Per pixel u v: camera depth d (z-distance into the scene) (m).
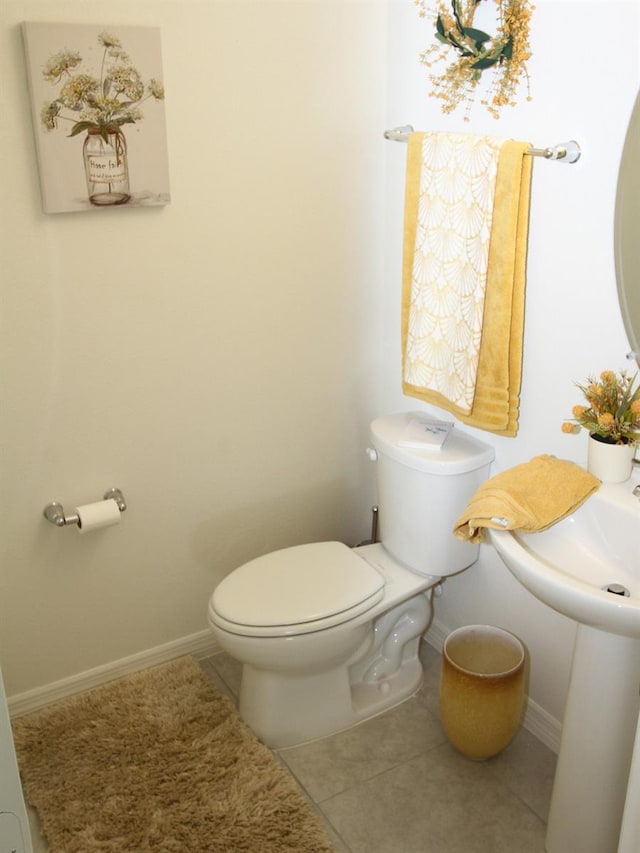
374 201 2.51
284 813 2.06
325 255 2.48
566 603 1.54
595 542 1.81
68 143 1.97
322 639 2.13
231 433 2.50
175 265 2.24
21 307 2.06
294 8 2.19
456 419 2.41
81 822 2.03
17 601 2.31
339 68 2.32
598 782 1.84
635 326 1.79
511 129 2.00
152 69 2.02
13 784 1.14
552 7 1.81
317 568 2.31
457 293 2.14
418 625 2.49
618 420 1.79
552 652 2.24
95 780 2.15
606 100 1.75
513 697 2.12
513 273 2.00
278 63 2.22
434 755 2.29
